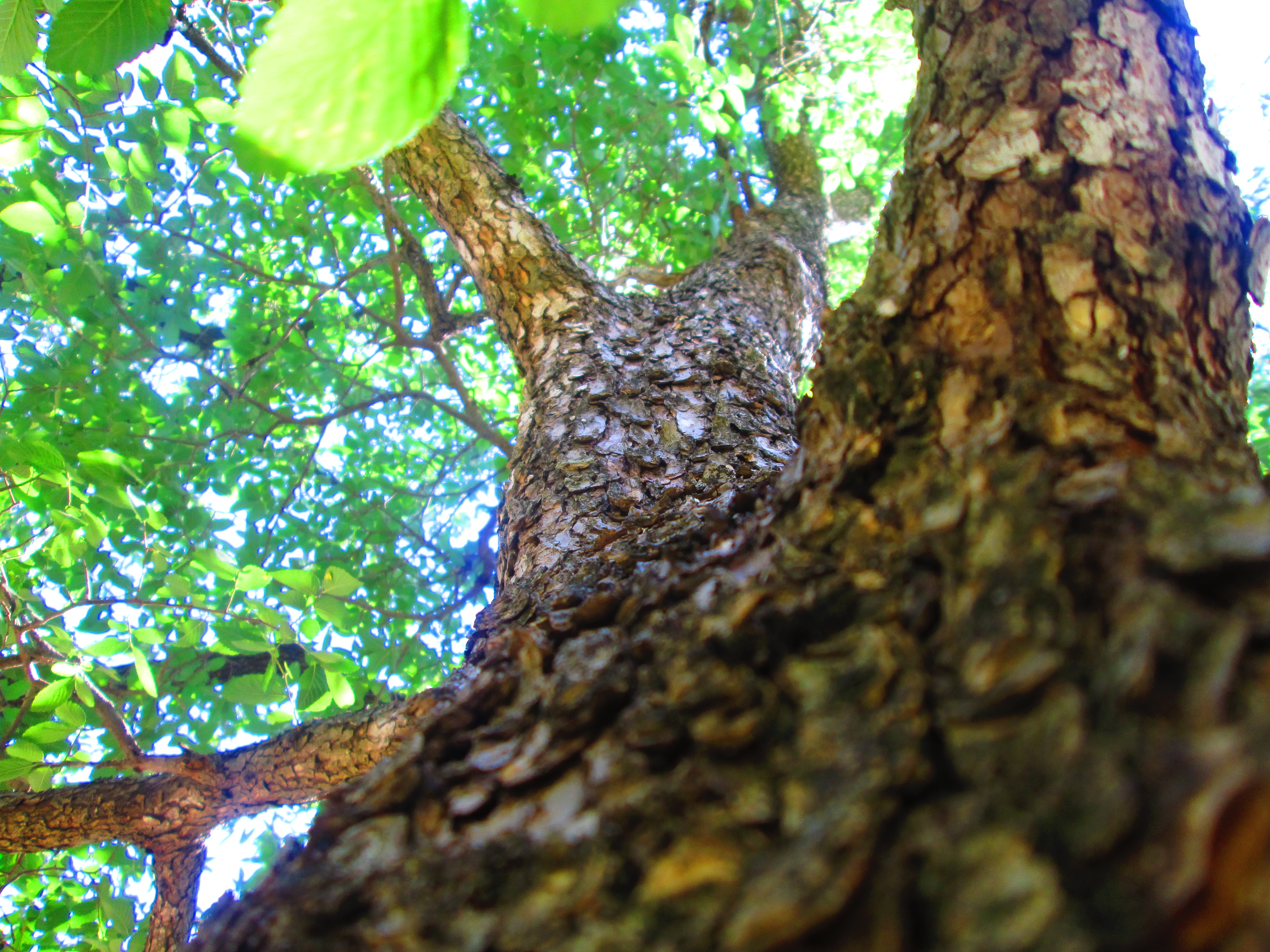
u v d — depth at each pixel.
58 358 1.33
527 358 0.93
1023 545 0.30
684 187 1.62
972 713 0.26
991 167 0.50
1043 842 0.21
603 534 0.63
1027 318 0.43
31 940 1.18
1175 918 0.18
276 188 1.53
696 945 0.23
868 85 1.68
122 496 0.89
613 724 0.36
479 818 0.35
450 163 1.06
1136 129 0.51
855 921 0.21
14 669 1.09
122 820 0.85
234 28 1.32
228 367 1.72
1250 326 0.51
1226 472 0.37
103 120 0.96
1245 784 0.19
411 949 0.28
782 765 0.28
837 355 0.47
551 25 0.27
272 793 0.85
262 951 0.30
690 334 0.91
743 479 0.69
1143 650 0.24
